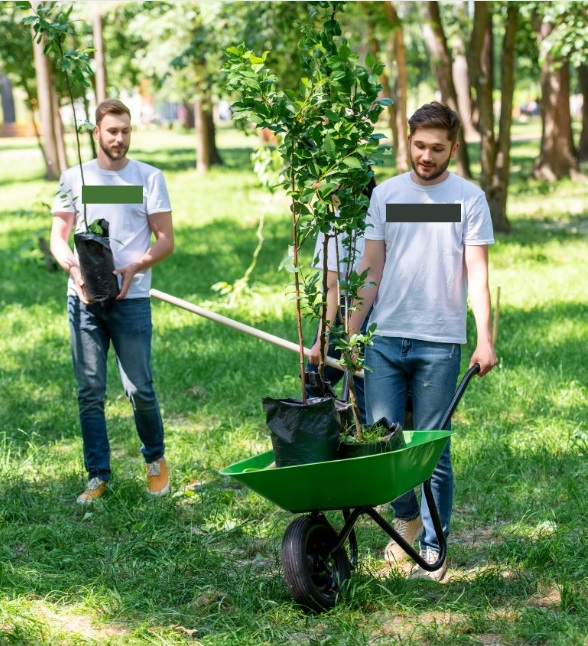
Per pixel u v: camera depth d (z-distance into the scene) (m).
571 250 15.77
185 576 4.74
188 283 13.70
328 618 4.18
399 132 20.69
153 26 22.44
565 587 4.31
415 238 4.55
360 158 4.18
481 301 4.50
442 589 4.57
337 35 4.22
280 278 13.90
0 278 14.68
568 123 27.00
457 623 4.13
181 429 7.32
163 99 28.30
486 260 4.55
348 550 5.02
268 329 10.40
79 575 4.77
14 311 12.03
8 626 4.17
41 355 9.71
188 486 6.20
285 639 4.03
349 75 4.05
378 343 4.68
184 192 27.73
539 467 6.24
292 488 4.01
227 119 84.31
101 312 5.73
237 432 7.13
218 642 3.99
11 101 75.56
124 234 5.75
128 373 5.80
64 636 4.11
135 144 54.19
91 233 5.55
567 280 13.06
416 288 4.57
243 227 20.09
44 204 9.11
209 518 5.58
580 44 15.90
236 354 9.33
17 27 33.50
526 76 40.25
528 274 13.64
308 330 10.27
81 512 5.73
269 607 4.34
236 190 27.95
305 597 4.18
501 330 10.07
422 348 4.60
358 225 4.24
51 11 5.62
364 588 4.38
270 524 5.47
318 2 4.21
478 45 17.28
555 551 4.82
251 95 4.12
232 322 5.26
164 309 11.78
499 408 7.52
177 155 43.97
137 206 5.76
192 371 8.81
